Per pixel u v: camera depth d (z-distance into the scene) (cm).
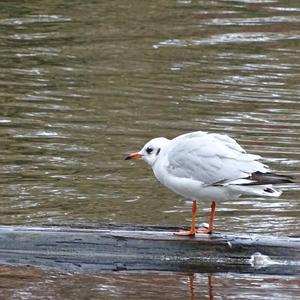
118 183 1555
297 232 1335
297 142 1770
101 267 1184
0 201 1454
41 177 1570
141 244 1180
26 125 1848
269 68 2277
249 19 2739
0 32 2520
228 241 1175
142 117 1908
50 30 2564
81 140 1769
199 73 2222
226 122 1886
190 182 1127
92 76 2183
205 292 1130
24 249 1192
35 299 1113
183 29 2611
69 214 1402
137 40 2494
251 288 1140
